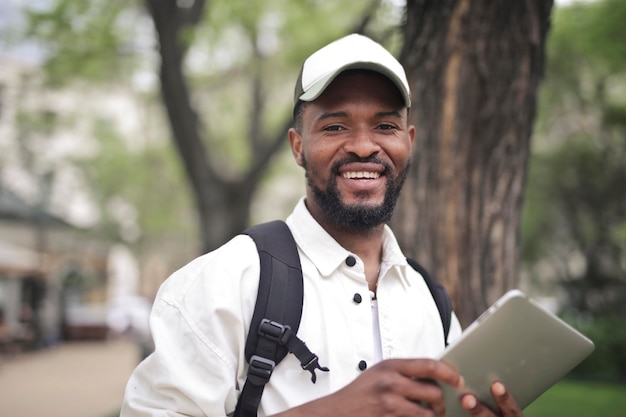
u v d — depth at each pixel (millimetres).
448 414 1531
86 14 9281
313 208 1821
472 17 3207
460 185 3246
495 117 3213
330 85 1716
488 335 1438
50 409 9250
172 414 1540
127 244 25297
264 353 1587
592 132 15609
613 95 14266
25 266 16438
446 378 1311
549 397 9109
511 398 1494
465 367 1457
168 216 21094
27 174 19703
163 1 8734
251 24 10180
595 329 11672
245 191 9984
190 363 1585
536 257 18094
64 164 19516
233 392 1582
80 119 15633
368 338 1688
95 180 20281
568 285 18375
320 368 1599
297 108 1844
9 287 17188
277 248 1718
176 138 9516
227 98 14109
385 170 1733
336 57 1741
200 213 9930
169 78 9031
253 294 1646
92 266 22969
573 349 1566
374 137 1728
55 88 11742
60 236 19859
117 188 20500
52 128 14836
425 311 1866
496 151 3229
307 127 1762
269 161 10148
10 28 9508
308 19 10086
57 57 9711
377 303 1773
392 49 5996
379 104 1718
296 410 1381
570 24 8688
